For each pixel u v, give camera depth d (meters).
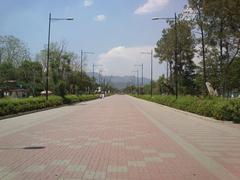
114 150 12.81
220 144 14.55
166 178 8.83
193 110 33.03
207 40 43.72
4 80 77.19
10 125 22.84
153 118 28.45
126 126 21.58
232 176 9.11
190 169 9.84
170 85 79.25
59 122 24.56
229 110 25.33
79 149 13.02
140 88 148.38
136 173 9.31
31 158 11.29
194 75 79.75
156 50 75.50
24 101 36.16
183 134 17.94
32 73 83.56
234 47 44.03
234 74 54.53
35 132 18.53
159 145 14.09
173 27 58.62
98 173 9.28
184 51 71.12
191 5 41.59
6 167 9.98
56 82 64.94
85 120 26.06
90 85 119.56
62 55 70.06
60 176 8.97
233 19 31.50
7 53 77.25
